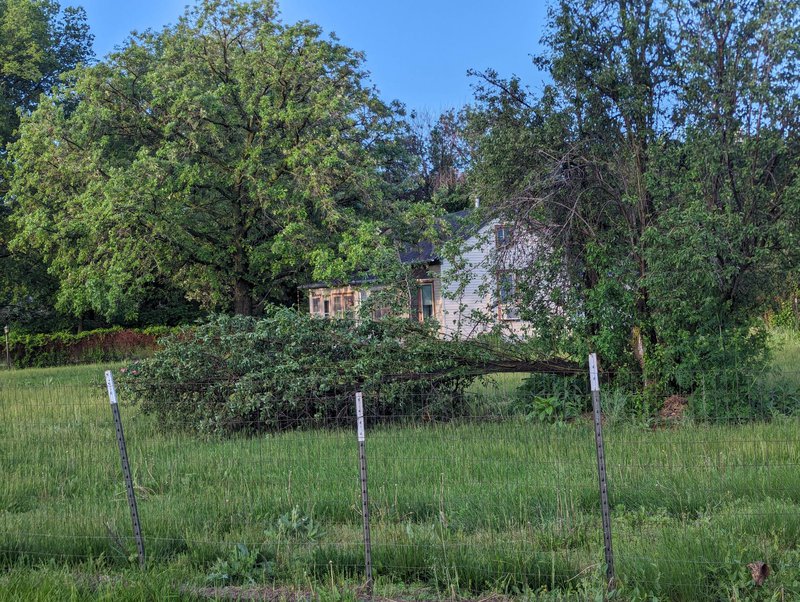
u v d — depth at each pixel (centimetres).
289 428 1220
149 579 571
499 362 1272
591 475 799
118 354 3656
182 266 2638
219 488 820
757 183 1210
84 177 2377
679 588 533
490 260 1342
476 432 1076
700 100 1238
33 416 1250
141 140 2520
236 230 2545
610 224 1355
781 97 1184
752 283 1236
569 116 1347
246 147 2378
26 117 2512
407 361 1252
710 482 743
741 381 1170
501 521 682
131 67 2483
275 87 2366
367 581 571
